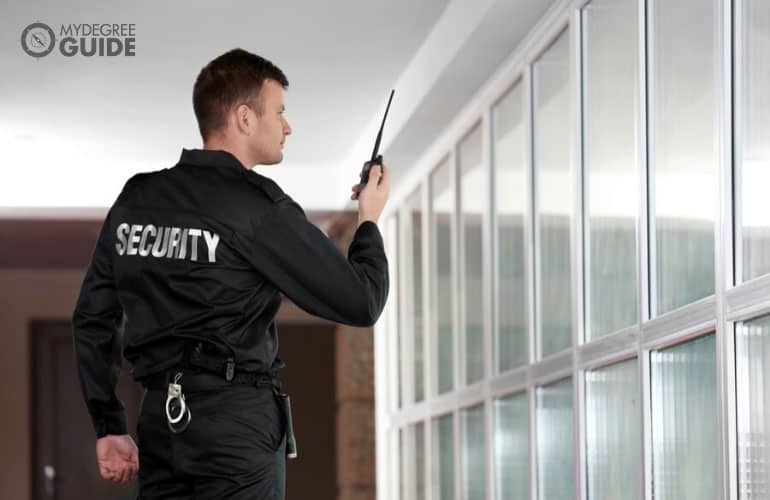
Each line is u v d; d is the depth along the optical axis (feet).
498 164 19.77
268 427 9.57
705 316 11.62
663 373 12.88
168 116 24.09
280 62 21.11
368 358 29.63
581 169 15.75
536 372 17.53
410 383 26.55
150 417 9.56
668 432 12.75
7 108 23.32
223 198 9.52
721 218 11.24
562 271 16.58
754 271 10.71
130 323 9.66
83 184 27.76
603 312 14.92
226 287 9.45
